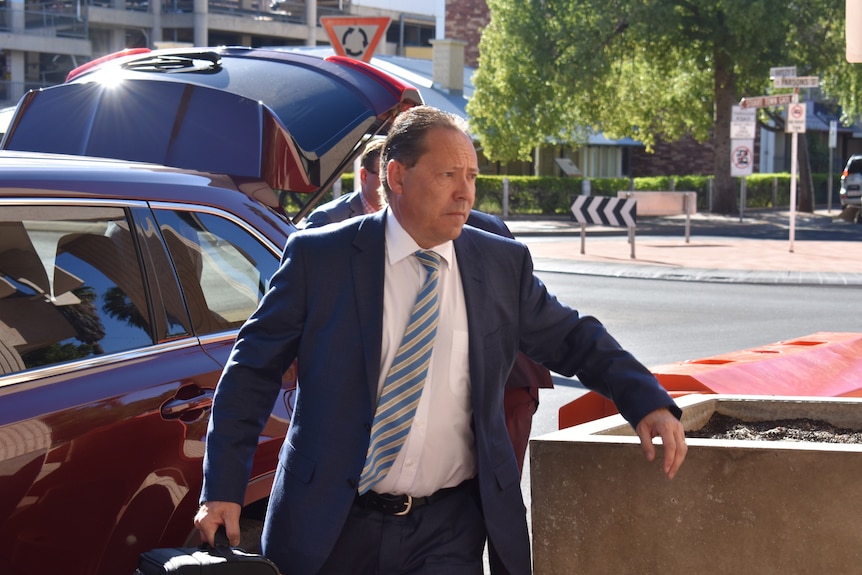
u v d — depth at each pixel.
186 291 3.46
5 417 2.79
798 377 4.91
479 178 37.22
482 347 2.75
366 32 10.02
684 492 2.88
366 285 2.71
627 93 40.31
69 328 3.06
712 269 18.19
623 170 52.81
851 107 39.66
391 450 2.69
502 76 36.38
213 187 3.78
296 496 2.70
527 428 3.97
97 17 52.22
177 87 4.51
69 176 3.24
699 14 37.31
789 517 2.82
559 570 2.99
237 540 2.65
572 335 2.88
